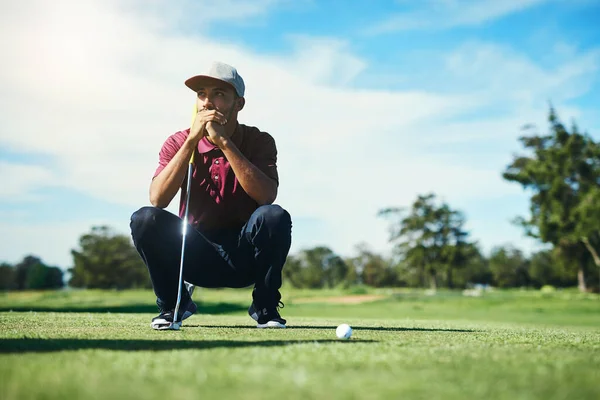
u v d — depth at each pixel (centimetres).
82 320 424
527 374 156
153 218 339
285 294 4250
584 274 5466
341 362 175
